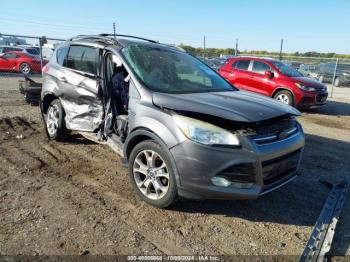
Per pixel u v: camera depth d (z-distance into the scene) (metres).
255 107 3.72
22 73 19.84
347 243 3.39
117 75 4.76
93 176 4.68
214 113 3.42
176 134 3.47
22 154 5.38
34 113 8.33
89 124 4.98
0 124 7.01
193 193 3.46
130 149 4.12
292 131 3.88
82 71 5.12
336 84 22.06
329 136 7.93
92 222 3.51
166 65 4.67
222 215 3.81
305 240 3.41
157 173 3.74
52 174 4.69
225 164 3.30
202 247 3.22
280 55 21.17
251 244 3.30
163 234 3.38
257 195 3.41
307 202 4.24
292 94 11.04
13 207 3.73
